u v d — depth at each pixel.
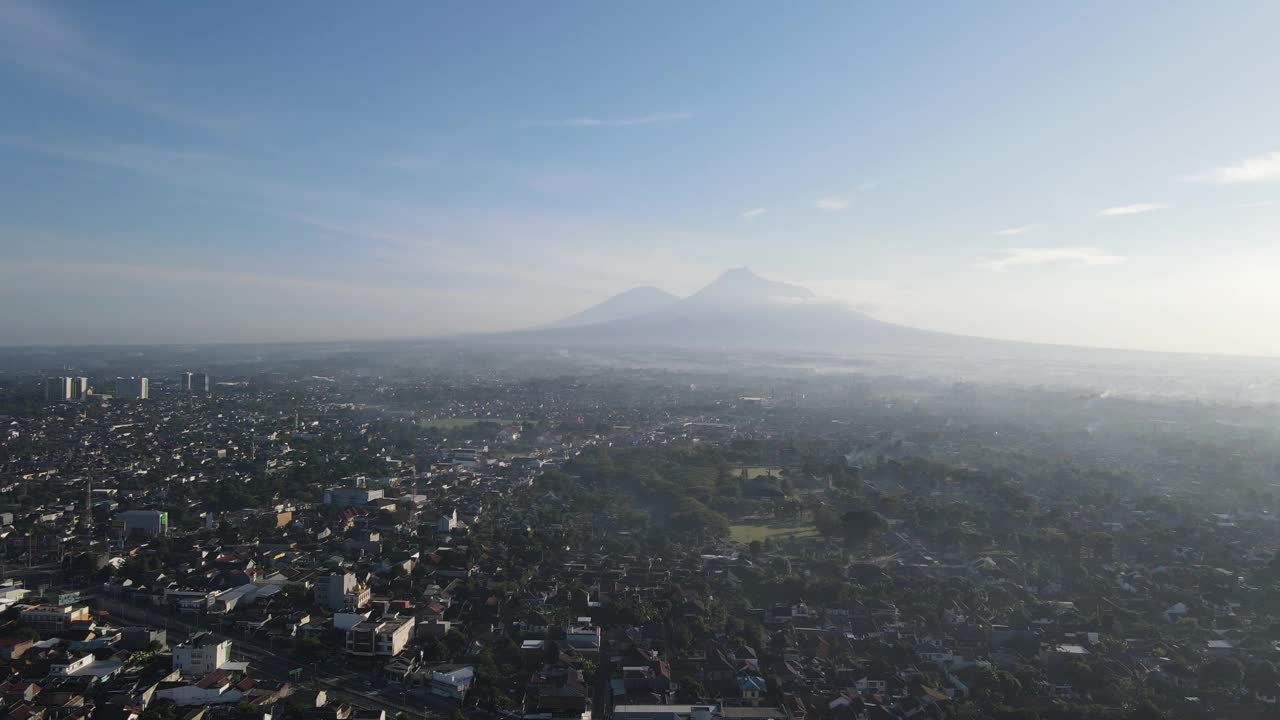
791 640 149.12
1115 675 134.12
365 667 136.00
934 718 121.62
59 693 117.38
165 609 158.38
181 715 114.12
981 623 156.25
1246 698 129.38
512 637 147.38
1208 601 172.88
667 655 142.00
